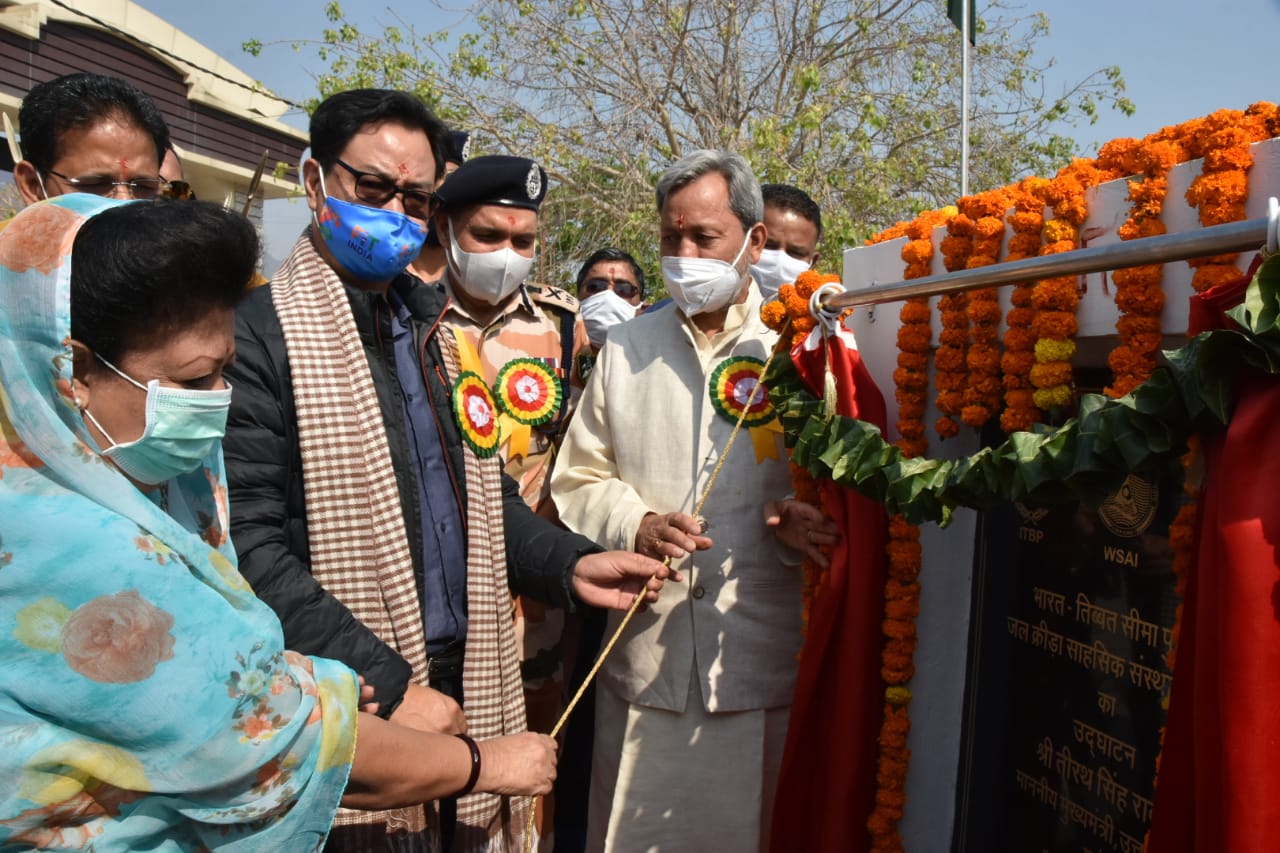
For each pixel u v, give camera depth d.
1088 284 1.67
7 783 1.10
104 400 1.19
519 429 2.91
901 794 2.12
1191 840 1.30
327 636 1.67
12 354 1.12
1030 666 2.04
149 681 1.13
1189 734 1.32
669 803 2.40
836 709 2.10
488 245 2.86
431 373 2.08
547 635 2.88
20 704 1.10
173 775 1.17
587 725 2.97
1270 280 1.12
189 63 9.01
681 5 9.66
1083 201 1.66
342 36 9.16
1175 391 1.24
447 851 1.98
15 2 8.28
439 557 2.01
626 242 8.91
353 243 1.94
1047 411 1.80
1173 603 1.69
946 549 2.21
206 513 1.42
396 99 1.97
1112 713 1.82
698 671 2.39
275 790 1.25
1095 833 1.86
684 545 2.17
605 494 2.47
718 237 2.41
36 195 2.50
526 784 1.62
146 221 1.16
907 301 2.07
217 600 1.20
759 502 2.41
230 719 1.18
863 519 2.06
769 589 2.41
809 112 7.94
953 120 9.40
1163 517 1.71
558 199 9.18
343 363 1.87
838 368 2.04
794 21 9.64
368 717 1.42
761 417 2.41
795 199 3.68
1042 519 2.01
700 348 2.53
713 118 9.59
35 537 1.09
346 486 1.82
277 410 1.80
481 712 1.97
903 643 2.08
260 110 10.52
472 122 9.37
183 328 1.18
